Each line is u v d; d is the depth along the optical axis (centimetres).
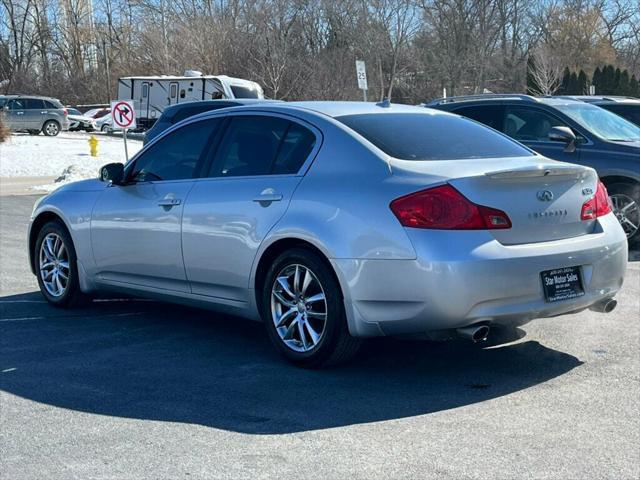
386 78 5550
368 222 512
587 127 1036
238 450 425
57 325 691
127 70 6112
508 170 504
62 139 3725
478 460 410
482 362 577
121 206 674
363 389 520
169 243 632
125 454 421
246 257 577
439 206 497
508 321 513
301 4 5400
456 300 489
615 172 1002
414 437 440
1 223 1348
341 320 530
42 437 445
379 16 5441
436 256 489
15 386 531
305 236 537
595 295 546
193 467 405
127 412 482
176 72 5462
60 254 746
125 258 673
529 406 488
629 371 553
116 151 3178
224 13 5534
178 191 633
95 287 715
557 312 529
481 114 1112
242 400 501
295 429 453
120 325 691
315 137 570
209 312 738
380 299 508
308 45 5481
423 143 563
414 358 587
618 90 5375
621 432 446
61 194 741
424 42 5775
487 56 5938
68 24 6819
